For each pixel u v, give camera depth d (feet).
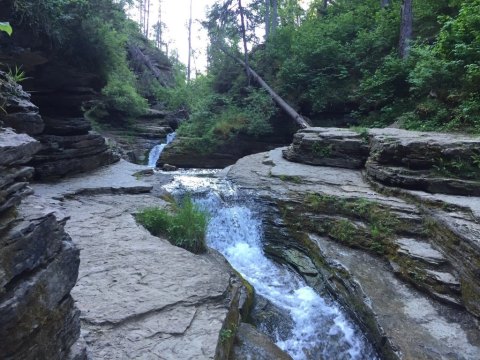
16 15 24.70
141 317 12.44
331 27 60.90
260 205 30.07
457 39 35.14
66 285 7.80
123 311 12.60
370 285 18.89
